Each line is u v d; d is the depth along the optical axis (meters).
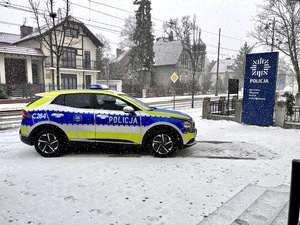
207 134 8.01
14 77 25.27
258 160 5.14
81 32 28.89
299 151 5.91
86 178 4.00
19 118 12.43
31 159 5.14
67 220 2.72
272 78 9.04
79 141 5.19
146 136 5.19
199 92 46.16
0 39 30.80
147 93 33.81
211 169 4.53
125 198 3.27
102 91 5.38
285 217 2.57
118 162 4.90
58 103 5.29
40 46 25.52
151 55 37.72
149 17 35.94
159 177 4.07
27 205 3.07
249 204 3.08
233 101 13.17
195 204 3.12
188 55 47.94
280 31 19.12
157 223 2.67
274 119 9.74
